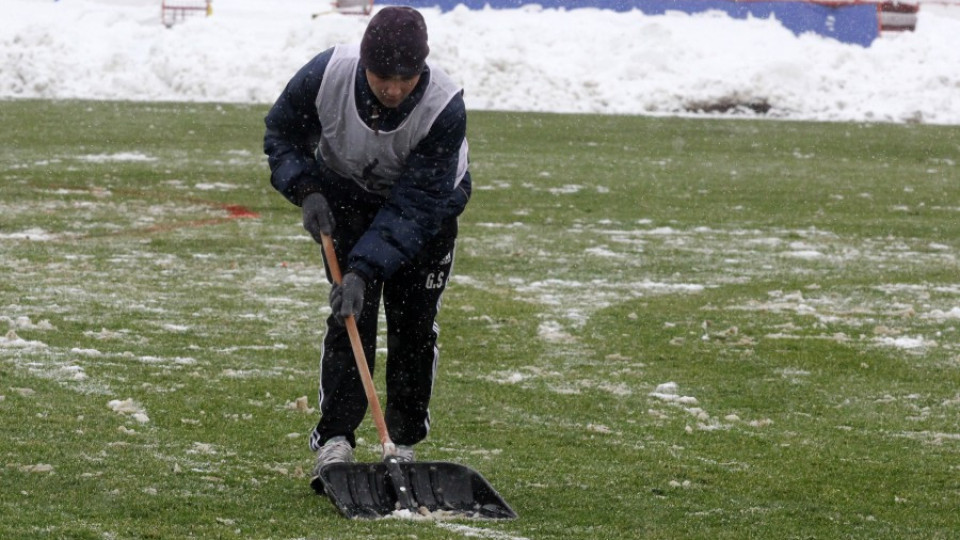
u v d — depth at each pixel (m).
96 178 48.03
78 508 14.41
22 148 56.25
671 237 39.91
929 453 18.69
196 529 13.89
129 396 20.19
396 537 13.88
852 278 33.94
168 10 97.19
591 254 36.47
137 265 32.59
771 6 94.75
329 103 15.45
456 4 96.19
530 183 50.62
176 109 75.69
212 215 41.19
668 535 14.52
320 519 14.53
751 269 34.91
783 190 51.41
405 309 16.67
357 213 16.38
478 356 24.34
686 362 24.34
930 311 29.75
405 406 17.08
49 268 31.62
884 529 15.12
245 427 18.75
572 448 18.42
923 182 55.47
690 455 18.25
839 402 21.72
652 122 76.88
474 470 15.64
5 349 22.80
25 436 17.41
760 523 15.17
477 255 35.72
